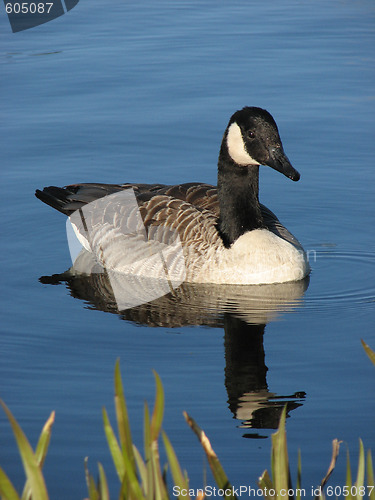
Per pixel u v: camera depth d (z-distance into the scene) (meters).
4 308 11.32
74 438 7.96
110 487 7.17
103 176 15.83
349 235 13.96
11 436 8.02
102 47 22.59
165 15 25.92
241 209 12.28
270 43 22.86
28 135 17.48
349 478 5.39
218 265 12.19
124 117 18.23
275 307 11.27
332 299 11.56
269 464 7.49
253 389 8.91
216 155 16.61
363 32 23.77
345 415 8.33
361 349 9.89
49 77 20.44
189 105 18.73
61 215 14.93
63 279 12.47
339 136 17.16
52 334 10.42
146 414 5.05
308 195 15.34
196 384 9.05
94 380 9.18
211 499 7.00
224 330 10.49
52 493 7.07
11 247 13.70
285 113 18.17
